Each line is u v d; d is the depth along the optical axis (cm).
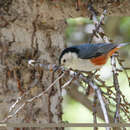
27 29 847
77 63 895
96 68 927
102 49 888
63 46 924
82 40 1580
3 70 812
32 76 830
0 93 803
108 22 1564
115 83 698
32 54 848
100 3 818
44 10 830
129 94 1244
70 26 1524
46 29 869
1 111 802
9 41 825
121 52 1462
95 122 606
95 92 641
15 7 830
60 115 871
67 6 824
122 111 779
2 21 823
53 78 845
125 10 841
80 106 1466
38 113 830
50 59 875
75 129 1337
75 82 1193
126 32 1576
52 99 855
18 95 812
